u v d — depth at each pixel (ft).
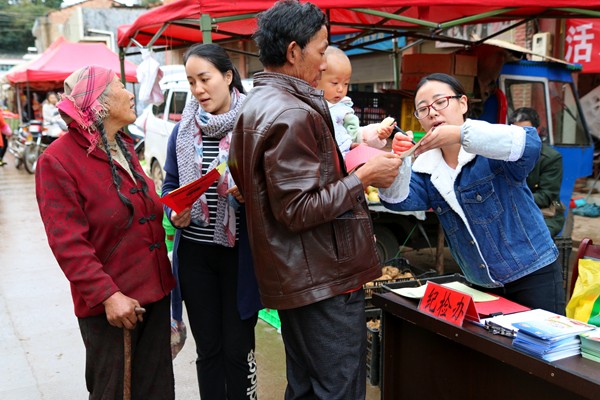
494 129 5.62
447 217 6.84
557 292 6.77
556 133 17.47
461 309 5.86
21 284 16.19
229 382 8.07
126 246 6.75
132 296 6.81
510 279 6.58
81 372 10.94
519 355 5.19
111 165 6.61
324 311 5.56
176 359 11.62
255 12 11.93
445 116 6.43
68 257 6.24
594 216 25.25
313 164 5.16
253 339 8.06
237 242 7.68
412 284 7.60
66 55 50.19
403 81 16.80
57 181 6.27
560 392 5.43
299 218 5.05
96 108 6.43
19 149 42.73
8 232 22.72
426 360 6.88
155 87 16.39
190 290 7.99
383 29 17.02
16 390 10.23
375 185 5.73
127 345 6.62
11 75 56.65
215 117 7.48
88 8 73.41
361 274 5.55
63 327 13.11
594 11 13.06
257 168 5.31
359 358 5.81
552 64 17.48
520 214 6.42
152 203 7.06
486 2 11.89
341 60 8.03
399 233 16.08
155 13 13.65
